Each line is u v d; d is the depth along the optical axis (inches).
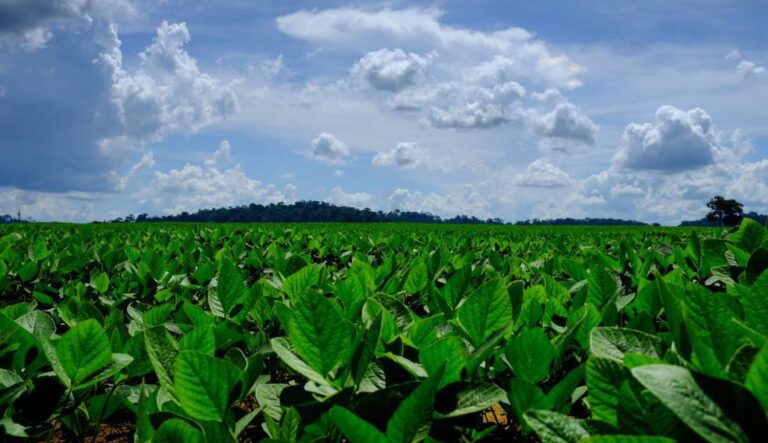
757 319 55.6
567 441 40.8
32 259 192.4
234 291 102.0
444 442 54.9
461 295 103.0
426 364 58.7
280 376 96.4
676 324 55.2
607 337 57.9
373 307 79.7
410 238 331.3
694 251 156.2
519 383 58.4
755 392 35.2
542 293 98.7
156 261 159.6
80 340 62.6
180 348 63.8
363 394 59.4
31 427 62.1
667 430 39.0
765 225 146.2
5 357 69.9
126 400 70.5
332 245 286.8
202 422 52.4
